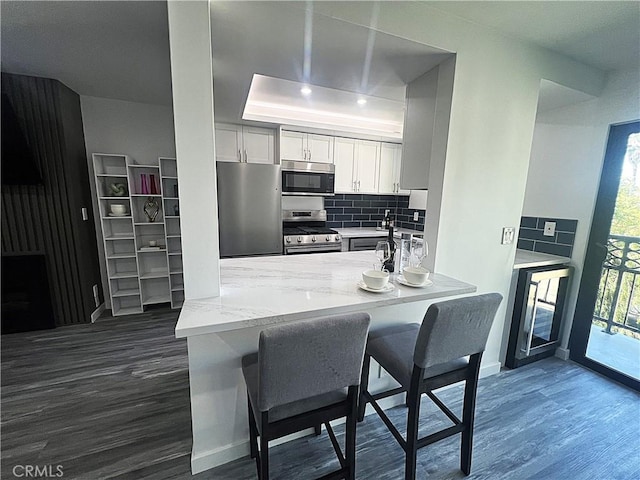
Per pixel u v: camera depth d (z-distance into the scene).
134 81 2.45
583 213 2.29
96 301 3.00
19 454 1.43
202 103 1.14
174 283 3.31
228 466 1.38
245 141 3.38
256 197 3.27
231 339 1.32
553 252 2.50
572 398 1.92
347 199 4.29
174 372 2.10
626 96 2.03
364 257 2.15
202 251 1.24
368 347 1.49
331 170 3.68
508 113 1.82
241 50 1.56
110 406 1.76
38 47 1.85
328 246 3.68
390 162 4.11
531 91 1.87
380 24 1.36
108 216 2.89
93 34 1.69
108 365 2.17
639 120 1.98
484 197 1.87
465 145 1.73
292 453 1.46
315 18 1.27
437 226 1.77
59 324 2.75
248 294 1.34
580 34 1.67
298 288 1.44
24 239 2.54
